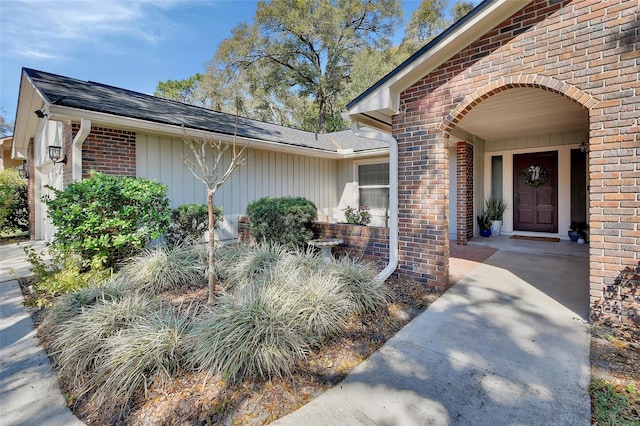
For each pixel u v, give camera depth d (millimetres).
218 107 22859
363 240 5781
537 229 8992
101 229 4910
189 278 4656
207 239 7668
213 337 2715
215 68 22875
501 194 9492
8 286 5316
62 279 4293
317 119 24469
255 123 10836
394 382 2615
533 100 5289
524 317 3701
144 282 4438
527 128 7715
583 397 2352
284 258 4809
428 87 4602
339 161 11617
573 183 8367
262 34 21625
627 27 3199
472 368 2773
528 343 3139
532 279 5031
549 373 2652
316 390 2527
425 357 2973
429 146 4629
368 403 2371
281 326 2912
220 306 3256
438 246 4598
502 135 8703
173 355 2684
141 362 2533
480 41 4133
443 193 4527
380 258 5562
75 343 2871
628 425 2064
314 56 22766
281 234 5973
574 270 5453
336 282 3854
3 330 3688
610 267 3336
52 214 4656
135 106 6895
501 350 3041
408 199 4883
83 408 2400
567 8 3527
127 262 5234
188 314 3365
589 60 3406
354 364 2889
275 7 20594
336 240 5855
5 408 2393
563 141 8352
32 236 9953
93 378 2590
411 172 4828
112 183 5023
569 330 3352
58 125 7023
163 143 6949
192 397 2383
